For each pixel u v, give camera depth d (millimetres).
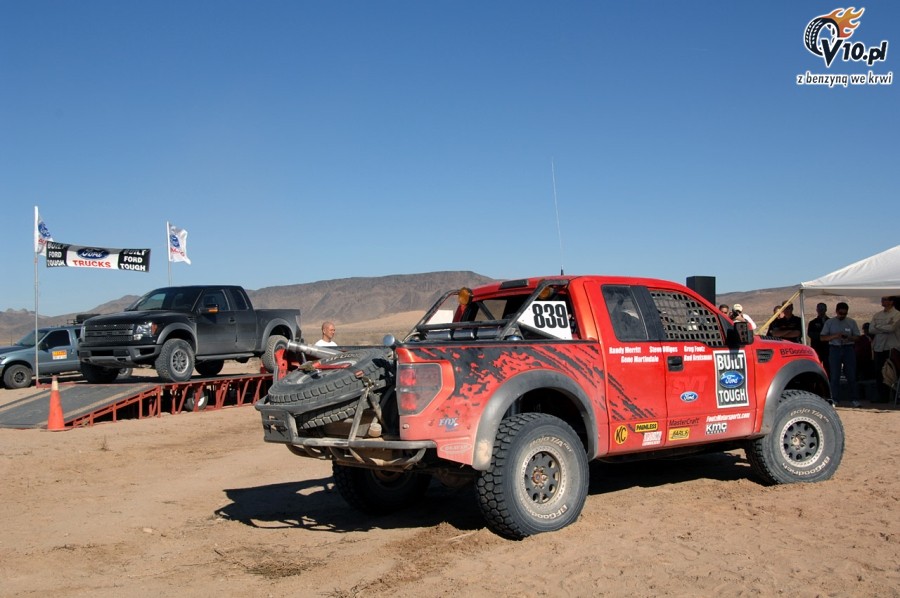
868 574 5094
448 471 6285
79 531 7164
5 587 5570
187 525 7328
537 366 6344
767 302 133000
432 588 5133
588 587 4992
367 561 5914
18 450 12219
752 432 7750
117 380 19844
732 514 6754
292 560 6059
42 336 24922
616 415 6785
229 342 17875
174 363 16531
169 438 13492
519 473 6070
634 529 6285
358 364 6316
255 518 7551
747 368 7750
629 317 7137
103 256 22859
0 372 23719
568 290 6984
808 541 5844
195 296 17531
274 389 6695
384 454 6141
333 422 6344
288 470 10133
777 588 4867
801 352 8227
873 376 16344
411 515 7426
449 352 5977
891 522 6305
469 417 5934
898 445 10086
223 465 10695
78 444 12789
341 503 8094
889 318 14703
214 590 5383
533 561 5551
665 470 9078
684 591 4863
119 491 9031
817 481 8023
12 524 7477
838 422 8195
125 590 5445
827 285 15141
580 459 6426
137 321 16219
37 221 23781
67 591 5457
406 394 5816
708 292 11750
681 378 7254
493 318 7859
